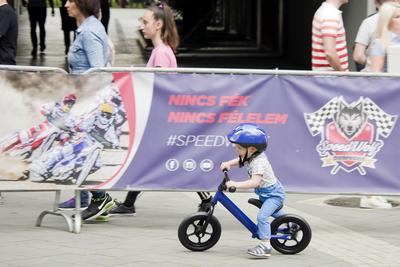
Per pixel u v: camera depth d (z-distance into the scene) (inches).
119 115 570.6
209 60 1638.8
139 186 575.2
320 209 663.8
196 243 520.1
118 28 2066.9
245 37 1935.3
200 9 1750.7
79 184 570.9
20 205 662.5
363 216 639.8
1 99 558.3
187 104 573.0
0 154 561.3
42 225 590.6
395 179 590.9
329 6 679.1
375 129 587.5
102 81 568.1
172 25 630.5
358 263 500.1
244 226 549.6
